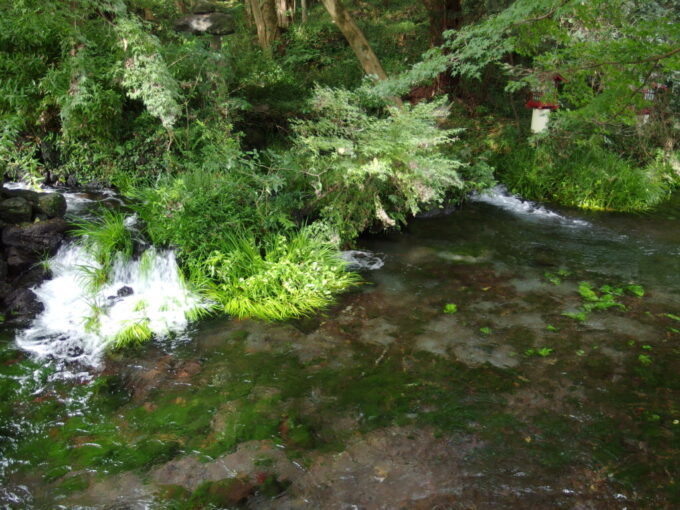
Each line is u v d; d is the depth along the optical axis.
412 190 5.87
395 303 5.04
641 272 5.80
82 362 4.01
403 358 4.14
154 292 5.07
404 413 3.51
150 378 3.84
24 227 5.26
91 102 6.81
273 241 5.56
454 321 4.71
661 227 7.23
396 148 5.46
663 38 3.62
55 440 3.20
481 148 9.16
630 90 3.21
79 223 5.90
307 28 14.31
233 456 3.10
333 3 8.13
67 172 7.45
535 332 4.54
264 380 3.84
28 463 3.02
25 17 6.68
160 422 3.38
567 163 8.47
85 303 4.84
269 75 9.39
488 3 9.55
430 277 5.61
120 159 7.47
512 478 2.96
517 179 8.49
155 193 6.04
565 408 3.56
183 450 3.14
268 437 3.26
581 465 3.06
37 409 3.47
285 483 2.90
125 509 2.71
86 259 5.24
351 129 5.89
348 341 4.38
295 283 5.18
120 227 5.40
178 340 4.35
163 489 2.85
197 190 5.59
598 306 5.00
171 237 5.36
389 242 6.55
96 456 3.08
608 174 8.14
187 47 7.55
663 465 3.06
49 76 6.80
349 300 5.08
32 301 4.73
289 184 6.13
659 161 9.03
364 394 3.70
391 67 11.39
